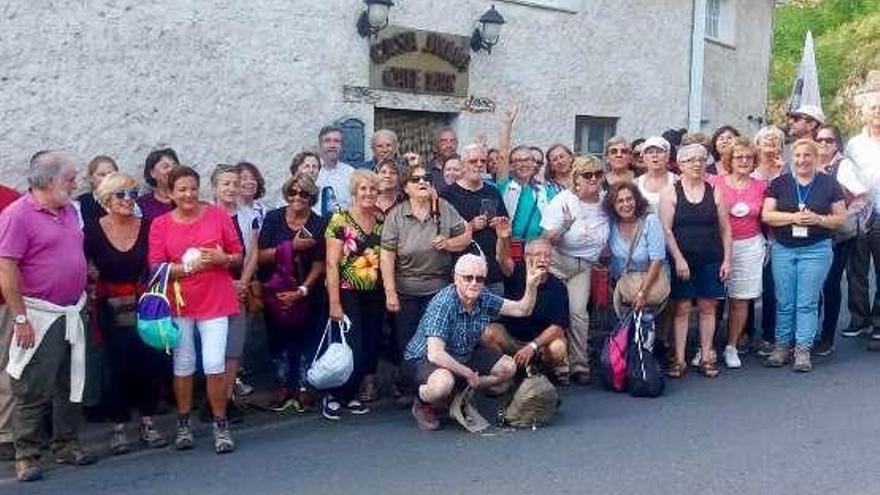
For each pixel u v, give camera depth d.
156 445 6.04
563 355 7.13
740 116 15.05
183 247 5.80
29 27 6.93
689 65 12.66
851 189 8.16
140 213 6.42
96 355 6.22
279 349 6.95
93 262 5.94
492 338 6.93
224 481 5.41
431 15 9.52
